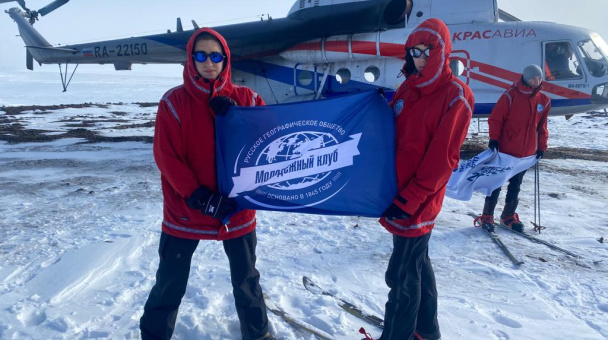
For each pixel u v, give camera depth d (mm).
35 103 38625
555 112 9203
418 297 2383
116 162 9383
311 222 5281
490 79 9062
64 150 10914
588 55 8797
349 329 2875
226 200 2283
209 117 2314
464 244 4566
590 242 4613
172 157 2238
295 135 2357
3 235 4746
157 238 4645
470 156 9852
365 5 9477
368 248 4422
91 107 28516
